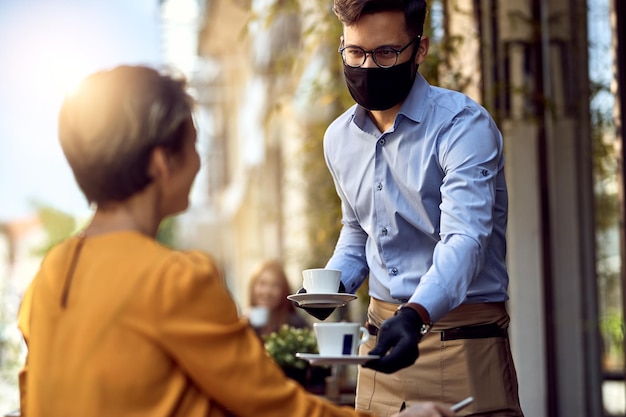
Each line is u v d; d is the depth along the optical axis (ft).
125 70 6.68
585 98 19.52
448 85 16.84
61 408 6.30
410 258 9.45
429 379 9.21
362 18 8.88
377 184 9.48
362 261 10.11
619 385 24.43
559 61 19.43
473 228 8.45
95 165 6.56
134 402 6.25
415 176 9.20
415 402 9.30
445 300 7.94
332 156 9.93
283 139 48.57
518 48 18.28
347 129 9.77
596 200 22.02
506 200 9.47
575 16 19.43
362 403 9.70
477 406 9.06
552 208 19.75
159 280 6.36
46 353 6.46
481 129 8.96
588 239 19.84
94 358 6.28
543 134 18.69
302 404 6.75
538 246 18.75
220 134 84.48
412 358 7.51
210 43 65.36
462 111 9.05
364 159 9.61
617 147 14.96
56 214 62.23
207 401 6.58
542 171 18.70
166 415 6.29
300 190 29.19
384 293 9.65
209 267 6.59
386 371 7.46
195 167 6.88
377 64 8.88
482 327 9.19
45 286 6.68
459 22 18.16
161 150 6.64
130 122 6.55
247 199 70.85
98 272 6.48
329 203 21.33
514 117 18.57
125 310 6.31
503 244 9.46
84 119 6.56
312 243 27.66
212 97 76.18
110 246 6.57
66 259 6.67
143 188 6.66
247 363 6.54
